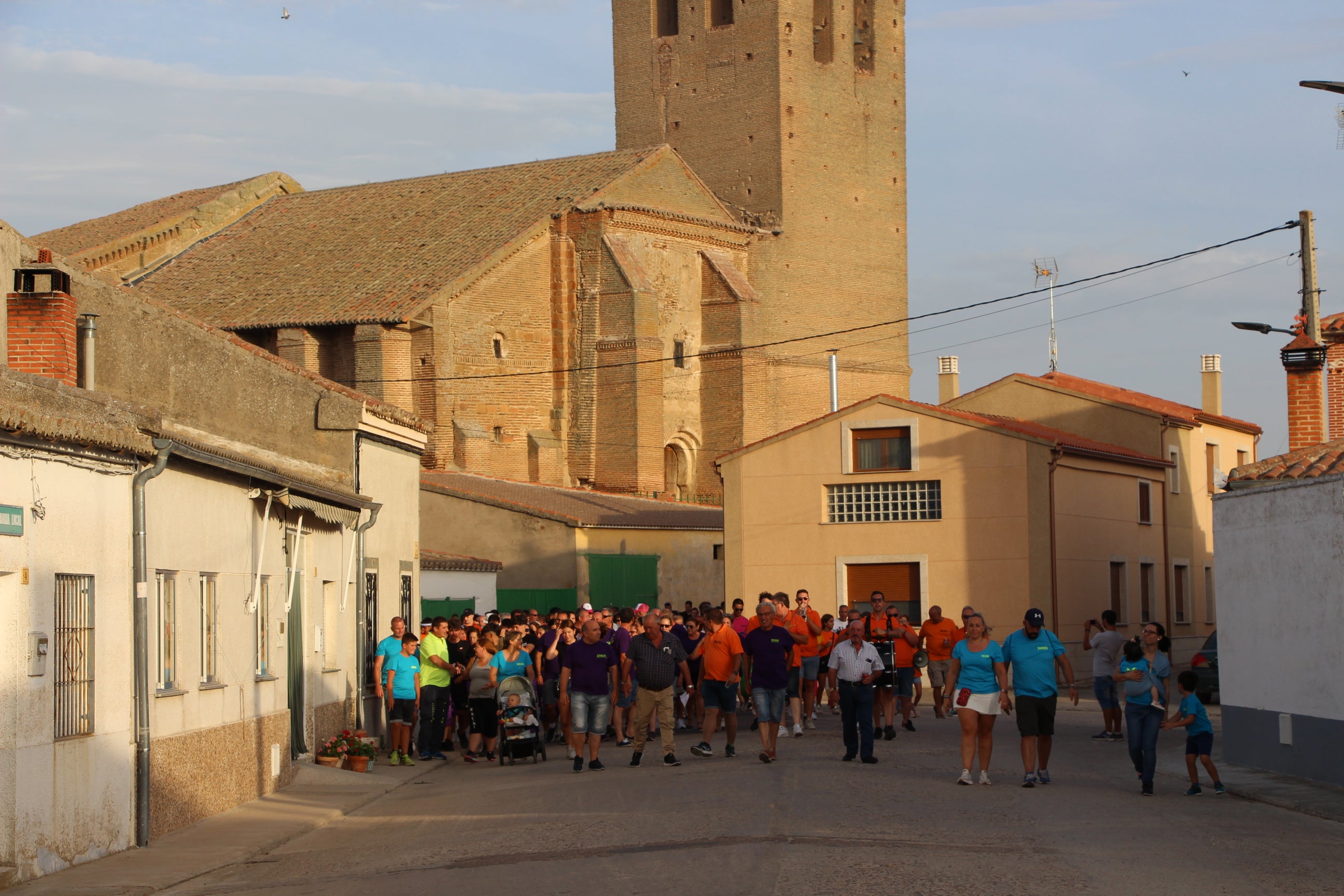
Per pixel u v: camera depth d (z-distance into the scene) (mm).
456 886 11812
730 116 79875
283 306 67375
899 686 25406
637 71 83000
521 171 75500
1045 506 37750
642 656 20875
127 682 14633
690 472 72875
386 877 12547
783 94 78625
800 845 12945
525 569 47531
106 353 16891
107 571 14273
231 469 16938
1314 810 16094
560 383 69125
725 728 22688
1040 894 10820
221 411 20234
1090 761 21188
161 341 18344
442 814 16781
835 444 40062
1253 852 13023
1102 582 40375
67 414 13195
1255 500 20375
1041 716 17469
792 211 78812
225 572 17719
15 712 12336
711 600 52969
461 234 69438
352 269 69250
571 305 69312
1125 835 13773
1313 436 27391
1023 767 19766
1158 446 45375
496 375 66750
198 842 15062
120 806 14430
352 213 76500
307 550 21688
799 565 40188
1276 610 19766
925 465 39000
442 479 52938
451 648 25453
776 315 77812
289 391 23000
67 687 13414
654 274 71250
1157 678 17531
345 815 17484
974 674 17594
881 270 83375
